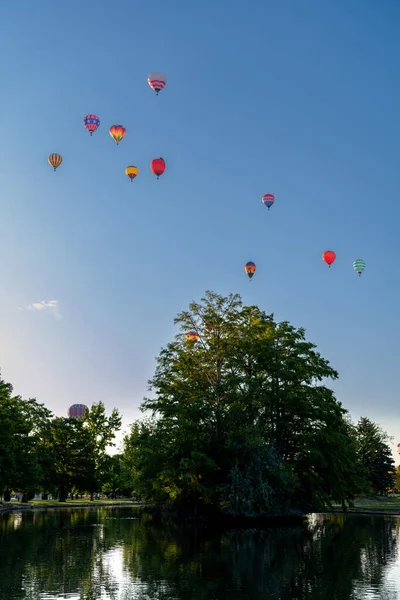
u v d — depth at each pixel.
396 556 27.38
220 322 54.53
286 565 24.55
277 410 54.59
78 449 89.25
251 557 27.09
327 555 27.81
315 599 17.83
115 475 99.00
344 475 54.72
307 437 52.50
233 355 53.66
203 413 50.38
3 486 64.69
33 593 18.48
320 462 52.38
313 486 53.47
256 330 57.00
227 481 49.94
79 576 21.53
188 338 54.28
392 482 112.56
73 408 105.50
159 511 57.28
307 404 52.94
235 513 47.72
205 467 49.44
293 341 56.31
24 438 65.69
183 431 50.25
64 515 57.91
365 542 33.69
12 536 35.97
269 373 55.22
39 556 26.77
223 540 35.00
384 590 19.17
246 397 51.69
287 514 49.59
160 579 21.09
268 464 49.22
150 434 55.25
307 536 37.78
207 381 54.59
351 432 67.19
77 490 95.19
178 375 55.44
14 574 21.88
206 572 22.70
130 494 125.81
